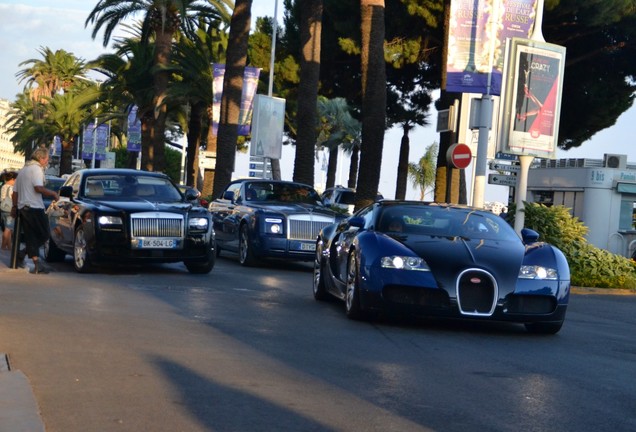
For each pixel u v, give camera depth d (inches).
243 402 247.1
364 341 367.9
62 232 658.8
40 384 259.0
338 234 485.1
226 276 639.8
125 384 263.6
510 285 402.0
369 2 991.6
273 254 729.0
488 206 1453.0
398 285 401.4
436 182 1321.4
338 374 293.0
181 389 260.4
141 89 1863.9
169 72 1711.4
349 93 1593.3
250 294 527.2
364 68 997.2
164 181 679.7
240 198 795.4
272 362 308.2
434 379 293.0
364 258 414.0
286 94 1829.5
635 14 1295.5
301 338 365.7
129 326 371.9
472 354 350.3
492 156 1061.1
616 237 1651.1
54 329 352.2
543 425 237.3
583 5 1234.6
